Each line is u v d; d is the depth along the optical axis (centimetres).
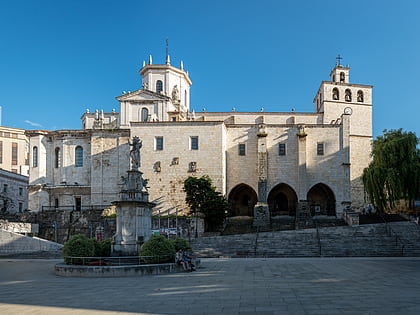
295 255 4362
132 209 3141
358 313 1514
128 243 3088
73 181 7038
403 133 6297
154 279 2519
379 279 2455
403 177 5662
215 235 5450
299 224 5756
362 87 8181
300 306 1658
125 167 6806
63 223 6062
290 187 6806
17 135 10644
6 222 5428
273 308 1630
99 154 6900
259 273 2798
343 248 4497
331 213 6894
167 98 7175
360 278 2503
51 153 7256
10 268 3381
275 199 7369
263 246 4616
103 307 1703
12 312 1642
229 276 2642
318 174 6775
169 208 6488
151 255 2873
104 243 3262
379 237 4822
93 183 6844
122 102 7238
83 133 7081
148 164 6612
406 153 5788
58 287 2262
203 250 4519
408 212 6144
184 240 3325
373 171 5831
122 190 3184
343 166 6756
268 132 6912
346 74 8356
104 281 2466
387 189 5703
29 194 7050
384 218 5812
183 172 6556
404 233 4934
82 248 2964
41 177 7138
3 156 10344
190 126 6662
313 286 2184
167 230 5441
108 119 8312
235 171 6869
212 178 6531
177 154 6606
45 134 7262
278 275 2683
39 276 2809
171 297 1895
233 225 6088
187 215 6116
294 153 6844
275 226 5825
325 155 6806
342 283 2288
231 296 1902
